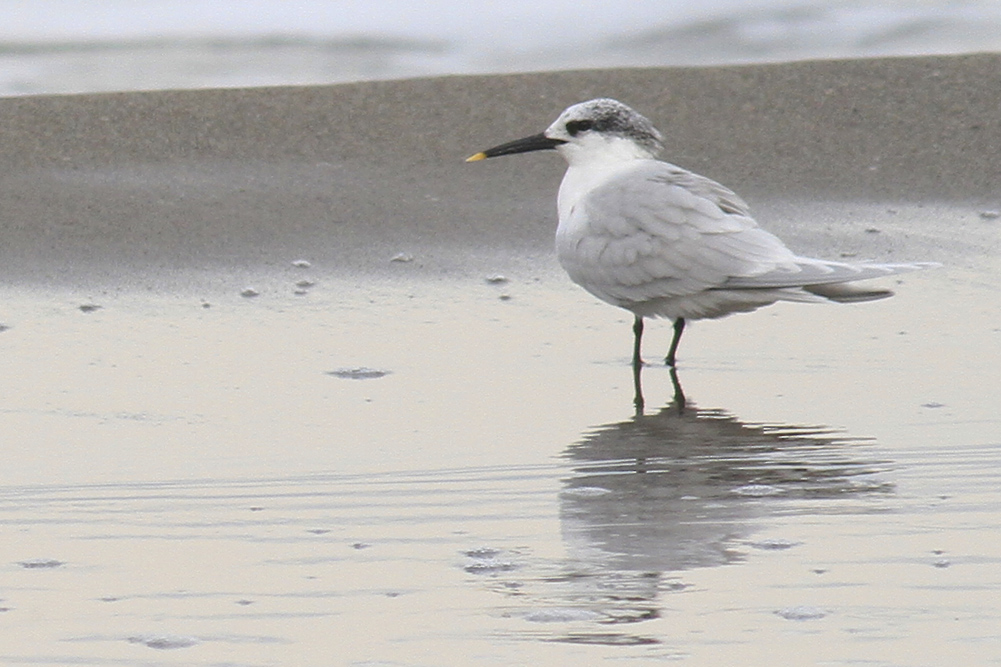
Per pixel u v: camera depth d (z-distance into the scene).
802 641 6.25
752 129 17.20
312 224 14.93
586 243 11.61
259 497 8.41
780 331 12.13
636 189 11.56
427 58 21.41
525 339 12.05
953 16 22.97
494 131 17.16
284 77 20.25
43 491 8.52
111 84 19.73
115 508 8.20
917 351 11.53
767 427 9.77
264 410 10.21
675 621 6.50
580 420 9.98
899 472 8.75
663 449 9.29
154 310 12.71
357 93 17.94
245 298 13.06
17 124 16.92
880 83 18.08
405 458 9.14
